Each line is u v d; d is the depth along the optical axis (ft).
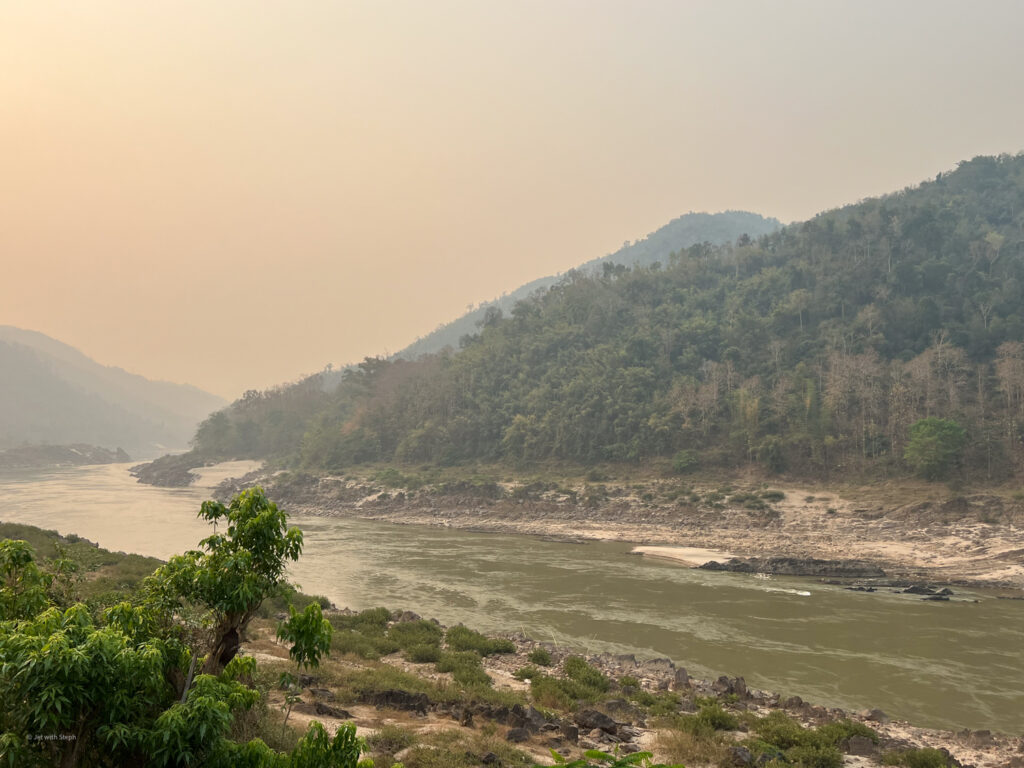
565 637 131.23
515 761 53.06
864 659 119.03
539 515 330.34
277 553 37.01
